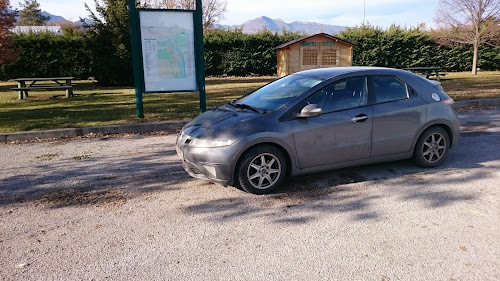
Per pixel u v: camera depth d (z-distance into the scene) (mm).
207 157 4438
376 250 3314
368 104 5000
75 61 23969
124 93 16281
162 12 8844
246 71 27000
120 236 3639
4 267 3145
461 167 5477
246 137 4410
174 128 8562
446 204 4223
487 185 4754
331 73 5172
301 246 3398
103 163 6027
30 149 6938
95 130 8078
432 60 28297
